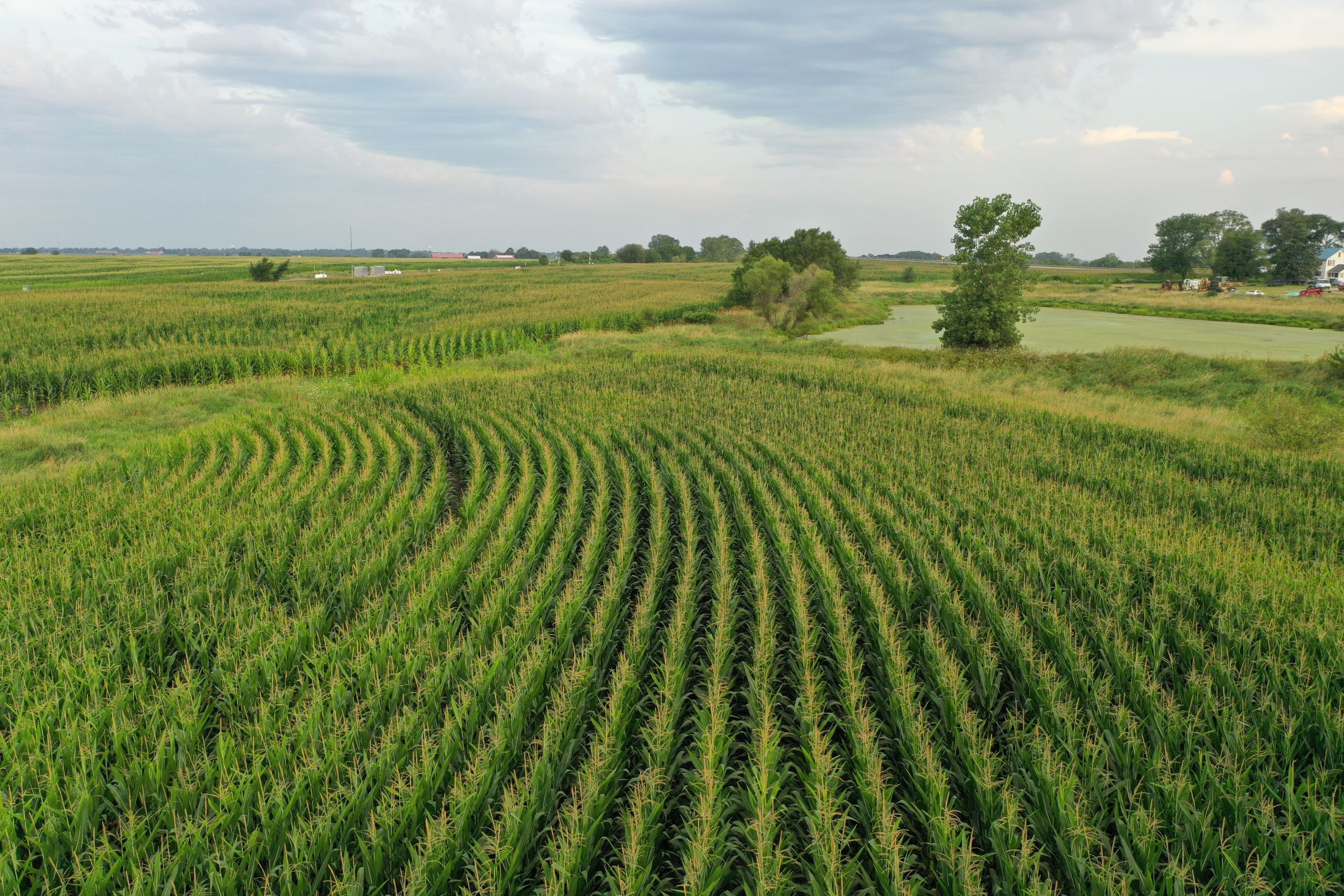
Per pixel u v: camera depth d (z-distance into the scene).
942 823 7.18
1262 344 54.38
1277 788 7.77
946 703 9.20
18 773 8.02
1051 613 11.12
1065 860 7.03
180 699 9.46
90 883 6.63
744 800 8.19
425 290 91.31
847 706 9.49
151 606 11.99
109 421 28.17
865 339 64.38
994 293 51.84
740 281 77.50
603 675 10.87
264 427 26.64
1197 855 7.01
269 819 7.58
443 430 27.61
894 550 14.82
